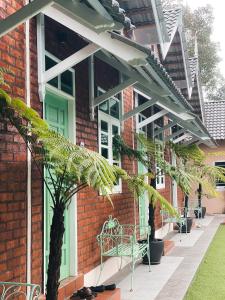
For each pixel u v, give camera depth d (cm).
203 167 1102
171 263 903
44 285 528
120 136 864
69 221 638
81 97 688
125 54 486
